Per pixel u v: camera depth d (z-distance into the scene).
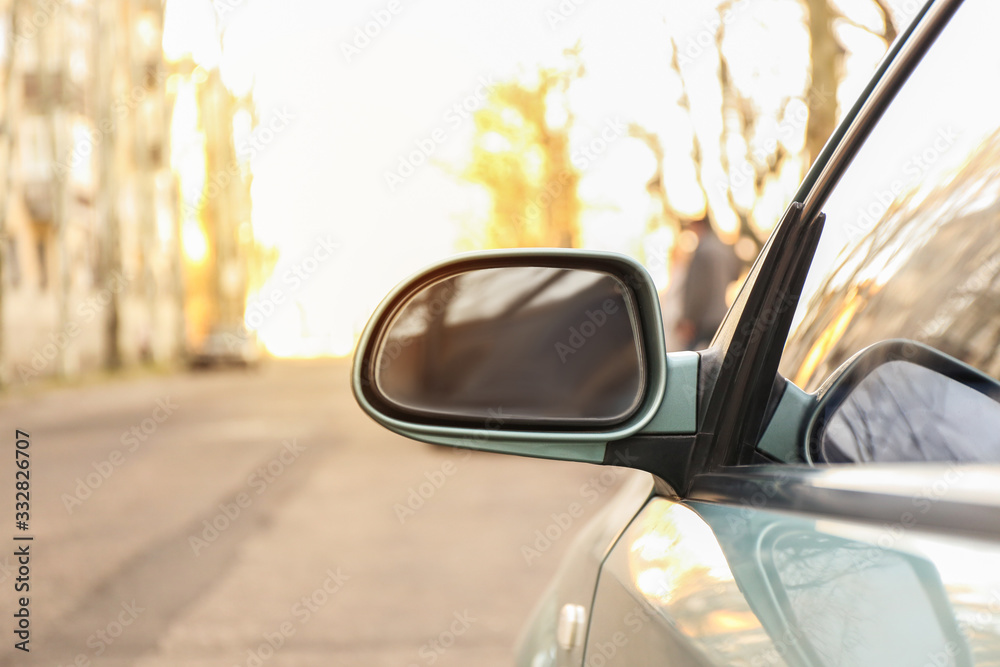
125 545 6.05
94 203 37.78
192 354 42.50
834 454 1.16
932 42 1.23
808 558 0.94
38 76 31.77
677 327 8.95
